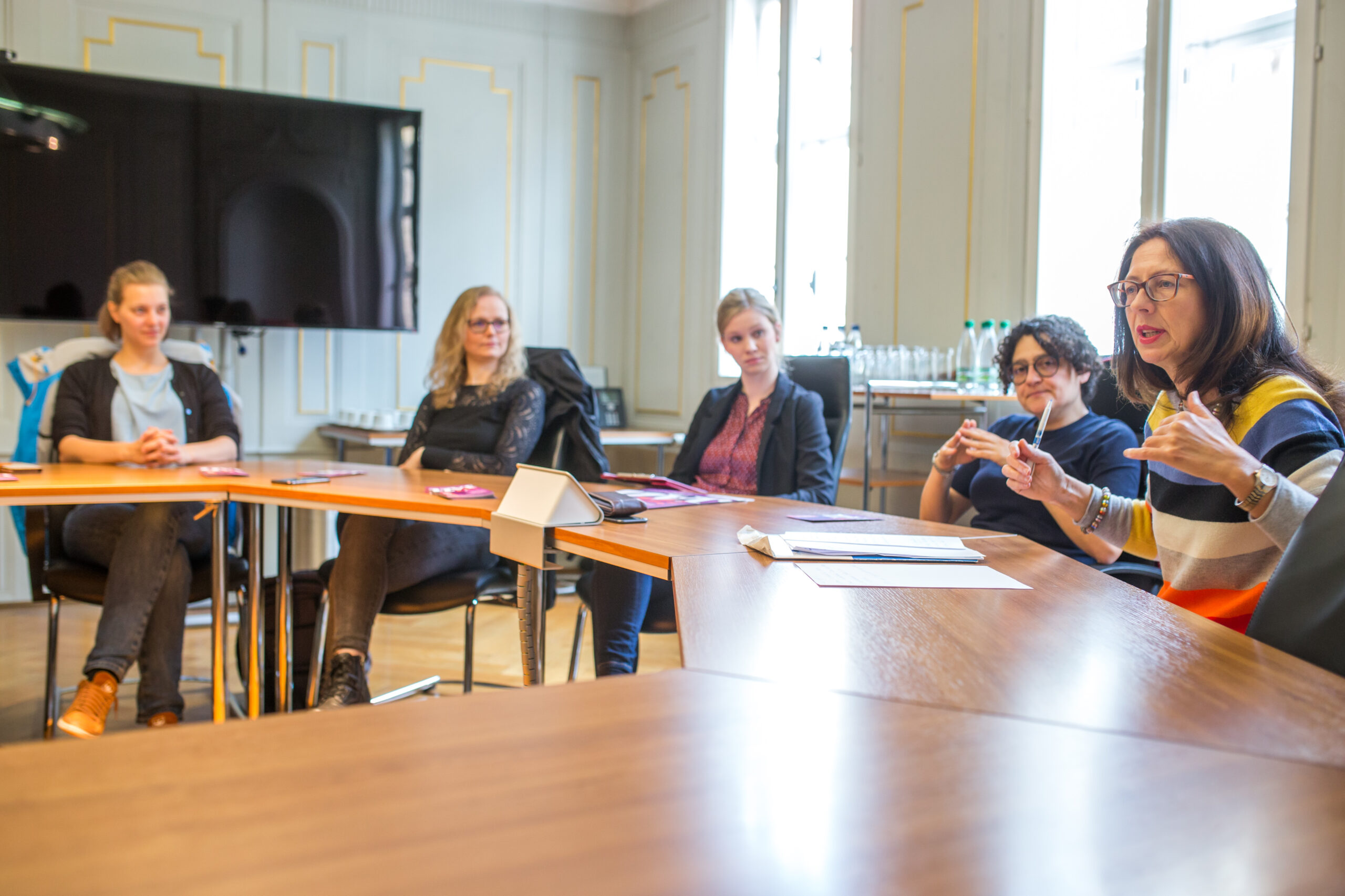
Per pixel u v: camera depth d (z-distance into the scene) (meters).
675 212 4.53
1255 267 1.31
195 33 3.96
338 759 0.58
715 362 4.31
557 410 2.54
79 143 3.65
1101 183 2.93
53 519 2.33
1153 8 2.71
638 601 1.96
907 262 3.48
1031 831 0.51
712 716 0.68
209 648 3.29
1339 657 0.85
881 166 3.57
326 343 4.25
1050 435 2.14
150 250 3.77
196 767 0.57
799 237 4.08
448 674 2.97
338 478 2.17
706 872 0.46
